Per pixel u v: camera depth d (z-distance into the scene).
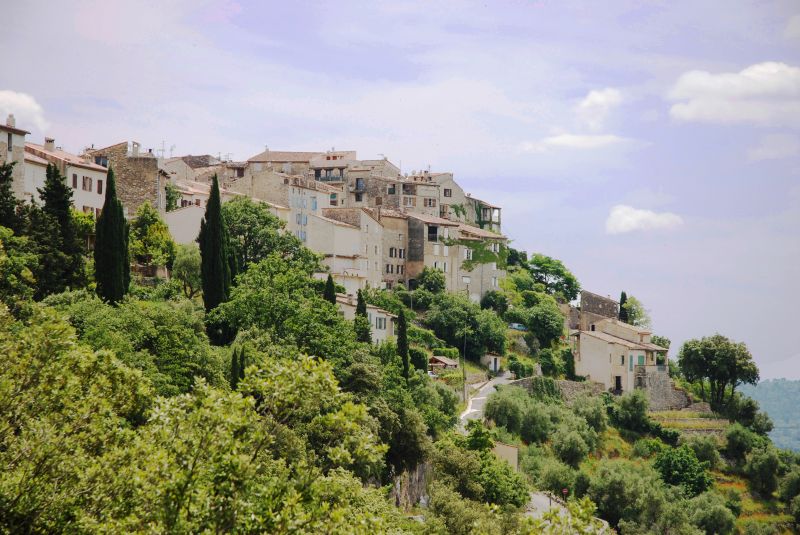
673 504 130.88
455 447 103.56
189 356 82.56
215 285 112.06
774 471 155.62
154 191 151.62
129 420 60.50
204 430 42.16
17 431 50.34
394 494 94.75
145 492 42.34
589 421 157.12
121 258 101.06
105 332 77.12
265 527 41.47
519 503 103.31
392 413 95.94
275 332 102.06
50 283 95.94
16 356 49.62
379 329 152.88
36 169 123.94
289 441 67.88
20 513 43.53
